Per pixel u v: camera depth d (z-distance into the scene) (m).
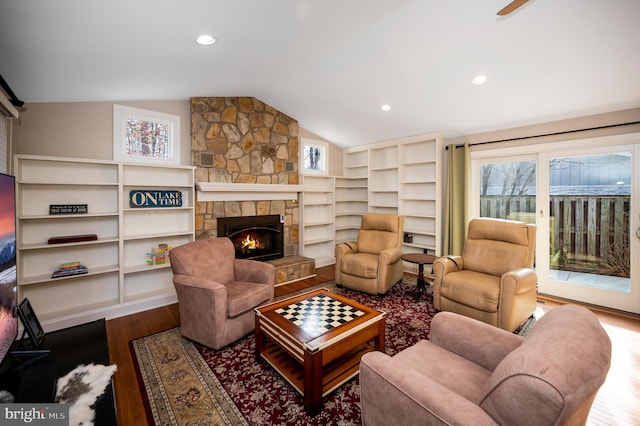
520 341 1.44
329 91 3.88
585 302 3.57
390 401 1.18
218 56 2.61
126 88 2.99
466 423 0.95
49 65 2.16
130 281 3.55
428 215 4.80
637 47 2.38
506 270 3.08
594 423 1.71
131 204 3.42
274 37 2.40
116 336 2.73
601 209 3.46
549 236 3.85
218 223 4.18
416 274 4.76
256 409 1.81
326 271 4.98
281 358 2.22
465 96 3.50
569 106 3.36
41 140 2.95
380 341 2.20
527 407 0.88
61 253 3.09
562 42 2.44
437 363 1.53
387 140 5.27
